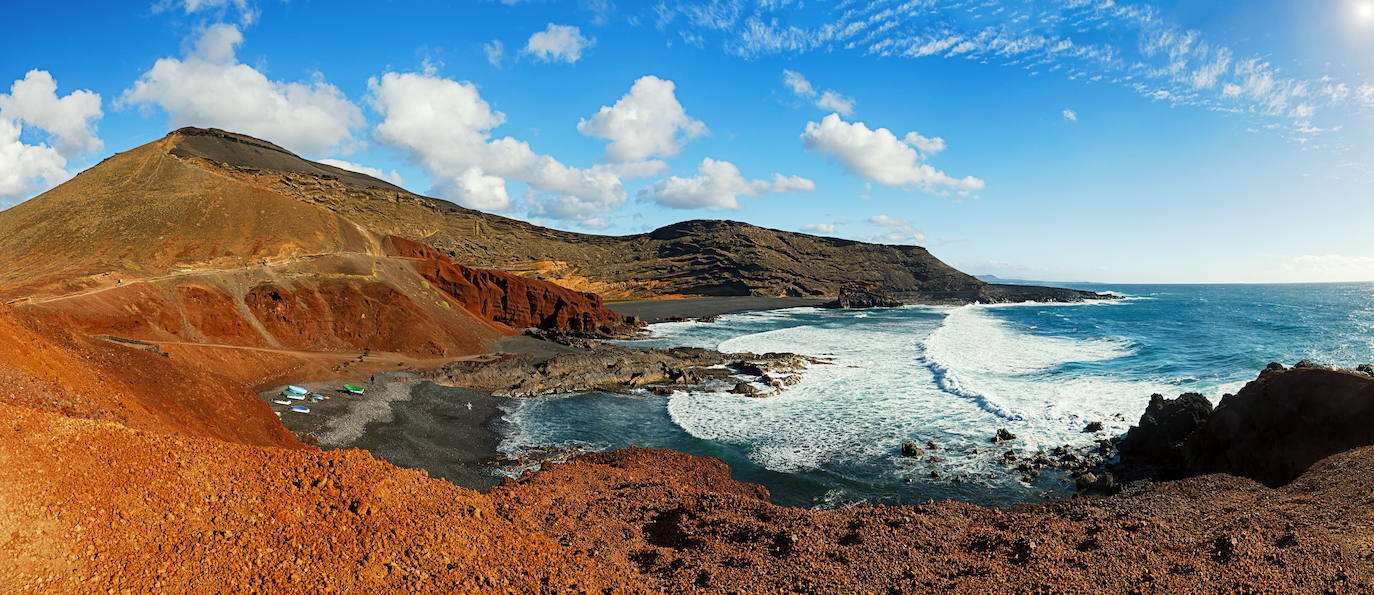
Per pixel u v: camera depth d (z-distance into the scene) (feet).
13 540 23.72
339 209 418.10
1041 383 122.21
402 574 31.30
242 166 429.79
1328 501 42.98
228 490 31.63
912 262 633.20
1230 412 69.05
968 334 218.59
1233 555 35.76
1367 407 59.36
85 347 54.49
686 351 169.78
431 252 239.50
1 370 38.73
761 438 93.56
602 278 520.83
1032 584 34.30
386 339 152.87
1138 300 505.66
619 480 58.03
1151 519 42.29
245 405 68.59
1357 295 584.40
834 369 148.15
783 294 516.73
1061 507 46.98
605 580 35.83
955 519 45.19
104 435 31.01
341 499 34.63
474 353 161.79
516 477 77.71
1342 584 32.04
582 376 134.10
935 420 99.40
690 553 40.37
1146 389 112.16
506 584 33.19
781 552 39.60
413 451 83.56
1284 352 151.53
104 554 25.50
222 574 27.35
